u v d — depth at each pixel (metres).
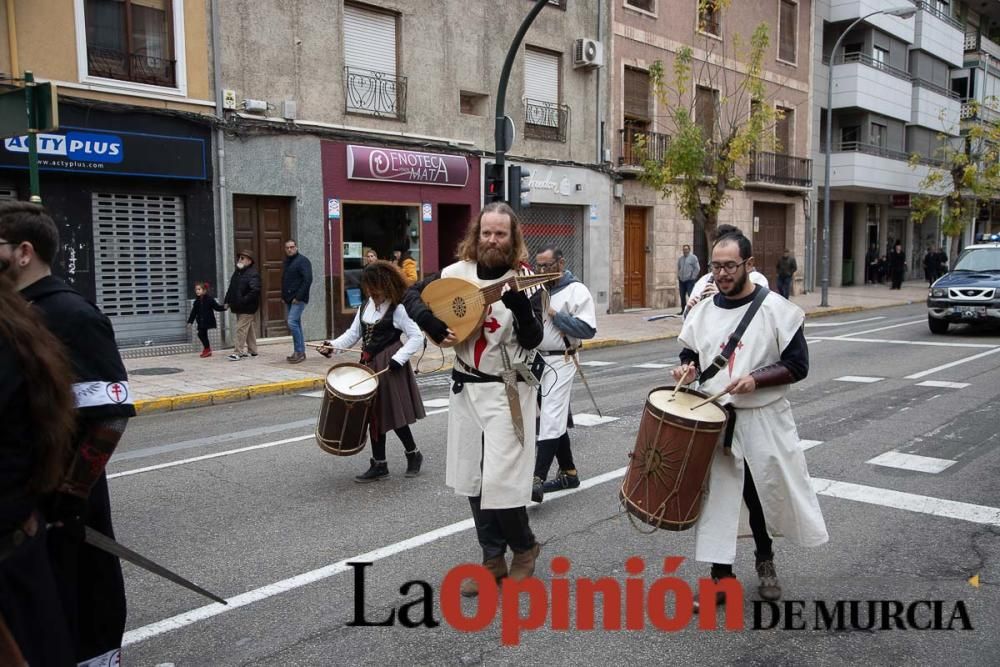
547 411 5.76
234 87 14.27
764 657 3.61
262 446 7.71
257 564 4.69
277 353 13.87
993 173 31.97
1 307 2.27
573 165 20.81
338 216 15.84
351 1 15.87
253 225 14.93
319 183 15.52
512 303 3.87
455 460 4.16
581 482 6.30
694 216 20.23
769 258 28.89
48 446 2.33
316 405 10.04
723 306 3.96
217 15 13.91
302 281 12.77
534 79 19.97
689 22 24.12
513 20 19.09
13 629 2.23
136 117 13.02
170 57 13.55
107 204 13.02
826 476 6.41
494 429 4.00
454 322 3.93
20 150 11.73
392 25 16.70
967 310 16.39
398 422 6.30
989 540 5.00
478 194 18.44
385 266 6.20
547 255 5.81
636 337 16.97
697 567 4.61
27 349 2.27
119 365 2.79
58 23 12.15
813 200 30.61
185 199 13.88
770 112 20.02
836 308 23.72
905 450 7.21
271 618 4.00
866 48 33.31
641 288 23.67
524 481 4.05
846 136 33.72
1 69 11.67
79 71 12.38
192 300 14.01
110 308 13.17
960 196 33.81
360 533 5.20
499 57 18.84
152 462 7.12
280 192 14.97
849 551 4.85
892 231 39.66
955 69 40.97
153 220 13.58
